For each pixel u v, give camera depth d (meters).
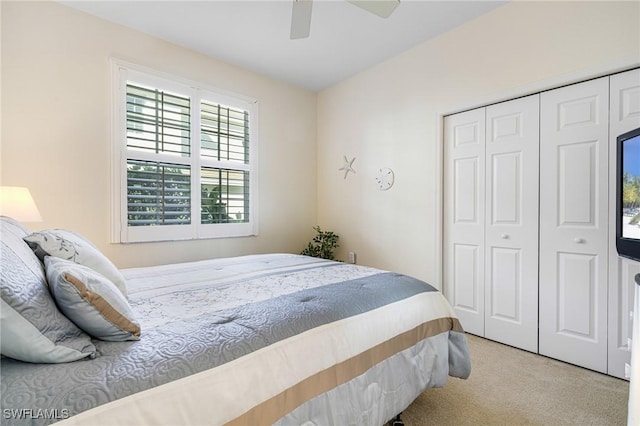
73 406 0.61
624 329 1.85
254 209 3.38
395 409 1.25
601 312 1.94
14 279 0.73
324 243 3.66
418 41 2.82
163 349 0.81
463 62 2.56
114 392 0.66
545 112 2.16
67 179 2.29
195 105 2.93
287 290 1.42
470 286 2.59
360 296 1.33
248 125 3.34
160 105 2.73
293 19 1.81
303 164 3.87
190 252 2.91
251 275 1.72
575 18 1.99
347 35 2.70
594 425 1.45
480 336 2.53
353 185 3.56
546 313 2.17
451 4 2.30
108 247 2.46
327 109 3.87
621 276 1.87
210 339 0.88
